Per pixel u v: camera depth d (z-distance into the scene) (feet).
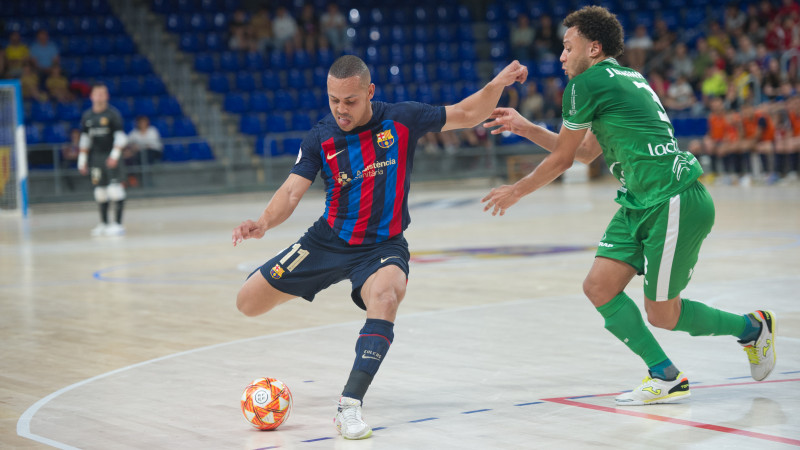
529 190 18.86
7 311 32.58
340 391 20.58
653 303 18.78
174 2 104.83
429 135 97.14
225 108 98.02
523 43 107.45
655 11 110.01
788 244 44.62
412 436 16.97
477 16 116.67
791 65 88.33
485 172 98.89
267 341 26.27
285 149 93.97
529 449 15.94
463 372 22.02
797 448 15.55
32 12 99.25
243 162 92.22
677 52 98.89
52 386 21.59
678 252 18.12
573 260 41.88
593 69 18.44
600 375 21.31
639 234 18.37
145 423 18.26
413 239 53.52
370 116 18.58
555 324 27.63
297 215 72.33
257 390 17.61
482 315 29.43
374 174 18.51
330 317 29.91
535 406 18.78
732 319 19.44
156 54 100.94
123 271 42.91
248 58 101.50
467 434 16.98
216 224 67.21
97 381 21.98
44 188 84.48
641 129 18.11
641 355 18.79
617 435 16.60
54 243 56.80
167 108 94.89
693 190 18.20
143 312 31.71
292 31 104.73
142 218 74.59
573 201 77.51
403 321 28.73
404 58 108.17
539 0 114.42
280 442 16.83
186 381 21.79
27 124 88.33
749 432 16.56
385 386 20.85
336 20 106.73
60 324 29.84
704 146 89.25
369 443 16.62
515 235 53.83
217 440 17.04
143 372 22.82
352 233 18.65
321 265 18.88
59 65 92.27
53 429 17.93
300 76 102.22
